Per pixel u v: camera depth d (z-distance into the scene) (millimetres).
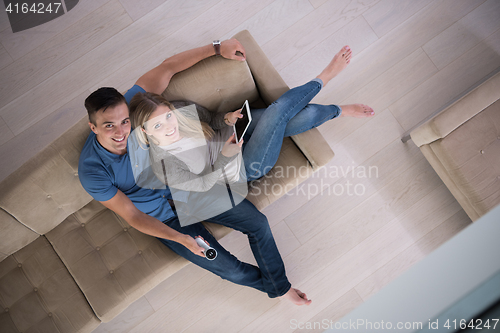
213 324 1848
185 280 1882
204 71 1427
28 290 1487
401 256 1881
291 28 2074
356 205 1928
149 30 2066
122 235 1540
